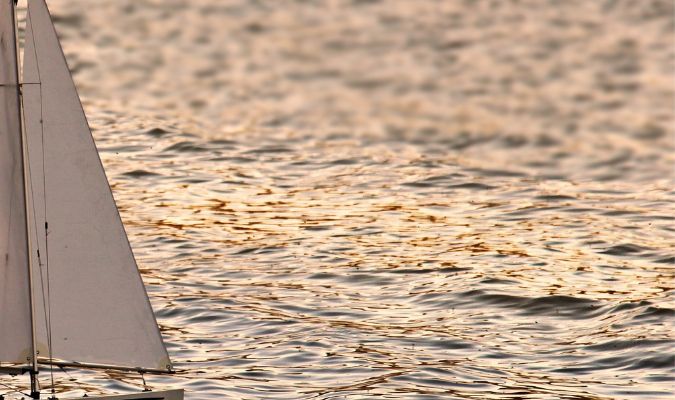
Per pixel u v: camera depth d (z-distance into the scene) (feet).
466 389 272.92
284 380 277.03
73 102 206.49
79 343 211.41
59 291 209.97
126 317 211.00
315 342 302.66
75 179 208.13
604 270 367.45
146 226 408.87
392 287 351.67
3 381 268.21
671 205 445.78
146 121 556.10
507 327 319.88
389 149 532.32
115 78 634.43
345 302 338.13
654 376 282.15
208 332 311.88
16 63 204.03
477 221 423.23
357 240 397.80
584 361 293.02
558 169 504.43
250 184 468.34
